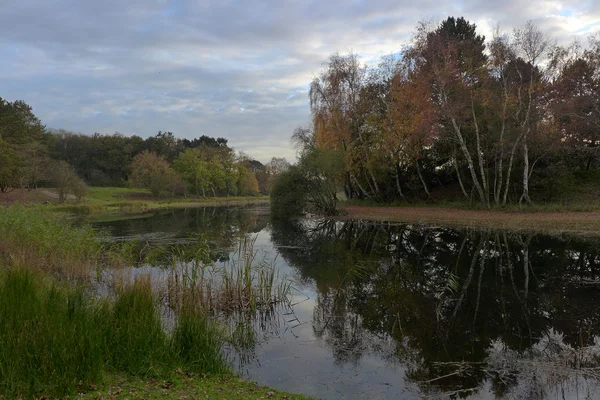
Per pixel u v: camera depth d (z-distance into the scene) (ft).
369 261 50.57
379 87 126.21
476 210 100.94
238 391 16.78
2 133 147.02
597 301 32.89
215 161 285.84
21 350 15.25
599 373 20.13
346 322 28.60
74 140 283.59
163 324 22.63
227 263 46.93
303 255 55.16
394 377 20.06
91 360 16.05
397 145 117.29
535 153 103.14
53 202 157.38
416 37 103.19
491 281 39.91
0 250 41.68
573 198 98.84
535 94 92.94
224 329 25.04
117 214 137.80
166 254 51.78
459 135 99.91
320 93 128.67
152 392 15.37
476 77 98.94
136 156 264.72
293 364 21.67
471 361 21.89
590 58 93.81
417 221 91.09
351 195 158.30
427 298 34.50
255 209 171.63
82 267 38.22
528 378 19.75
